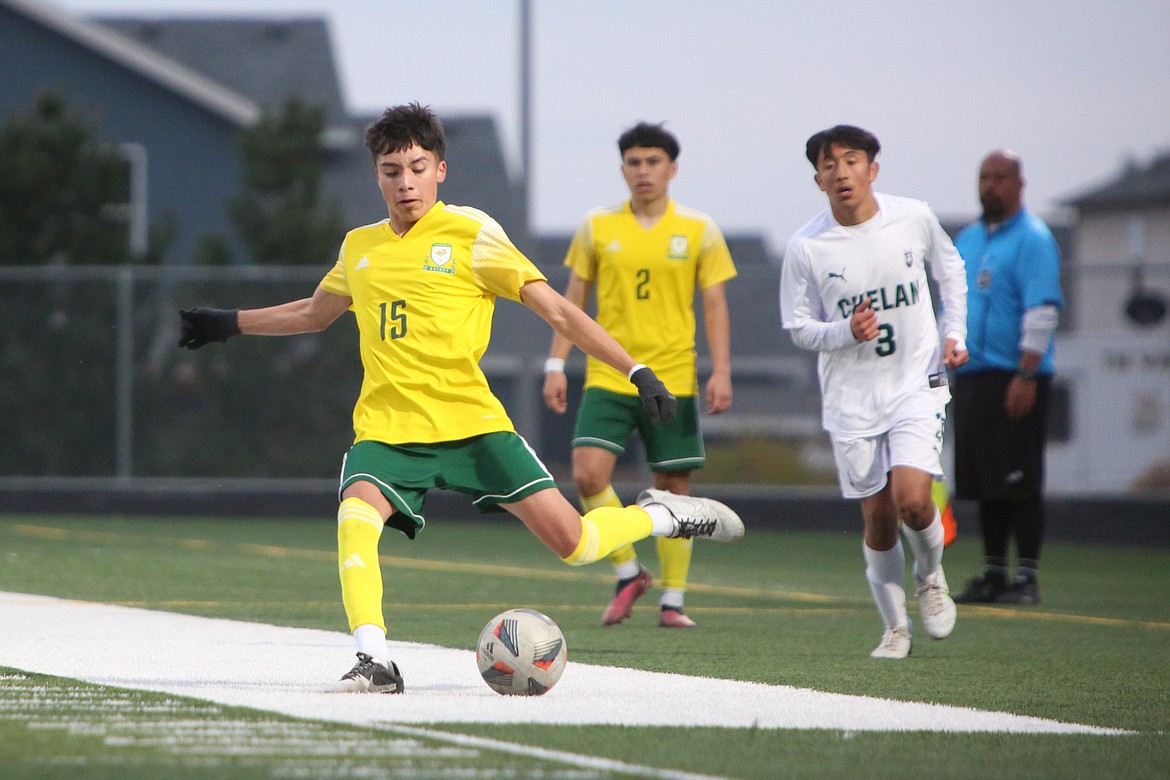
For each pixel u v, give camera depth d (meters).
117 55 103.44
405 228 20.55
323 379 69.50
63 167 85.44
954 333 25.59
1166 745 17.11
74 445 69.75
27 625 27.73
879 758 15.95
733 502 66.94
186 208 103.81
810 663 24.25
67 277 69.44
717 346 31.28
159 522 67.69
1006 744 16.95
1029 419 36.72
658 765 15.20
